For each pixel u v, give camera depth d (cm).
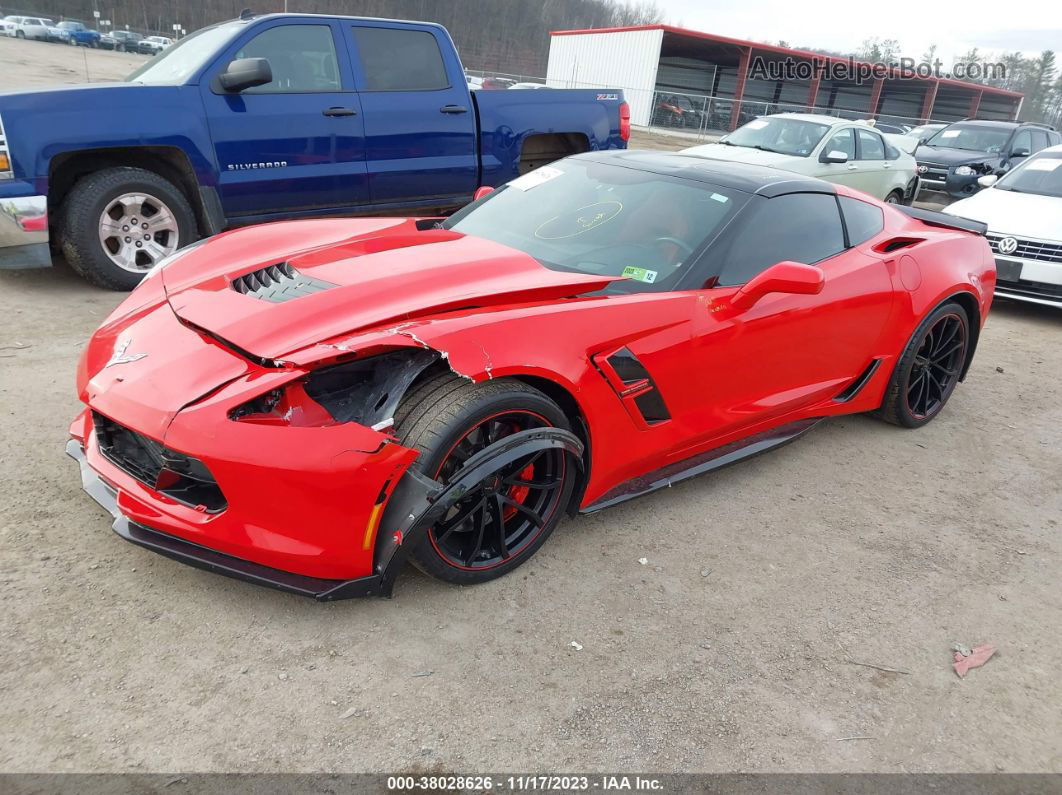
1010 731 223
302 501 209
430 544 235
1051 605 287
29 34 4591
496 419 243
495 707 209
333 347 216
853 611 270
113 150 521
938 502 358
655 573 278
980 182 859
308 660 219
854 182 1023
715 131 3362
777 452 394
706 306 298
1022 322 725
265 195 557
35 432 325
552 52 4041
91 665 208
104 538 262
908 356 407
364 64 580
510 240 330
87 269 518
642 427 287
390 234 331
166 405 214
